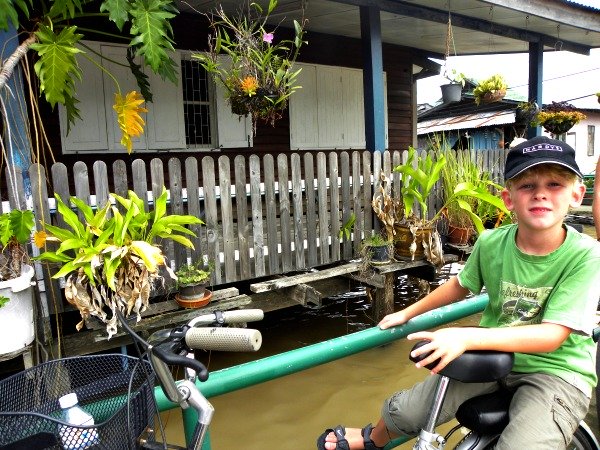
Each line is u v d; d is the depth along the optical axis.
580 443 1.88
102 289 3.34
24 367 3.23
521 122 9.66
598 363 2.24
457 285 1.92
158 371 1.16
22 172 3.54
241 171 4.57
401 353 4.87
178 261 4.25
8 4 3.09
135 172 3.99
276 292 4.79
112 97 6.85
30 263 3.28
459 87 6.87
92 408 1.38
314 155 9.11
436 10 7.18
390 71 10.23
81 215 3.74
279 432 3.60
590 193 12.31
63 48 3.35
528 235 1.64
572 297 1.52
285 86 4.77
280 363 1.69
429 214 5.95
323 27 8.41
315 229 5.13
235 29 4.86
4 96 3.49
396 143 10.52
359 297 6.41
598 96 9.98
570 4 7.23
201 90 7.68
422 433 1.53
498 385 1.73
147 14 3.59
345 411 3.88
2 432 1.08
